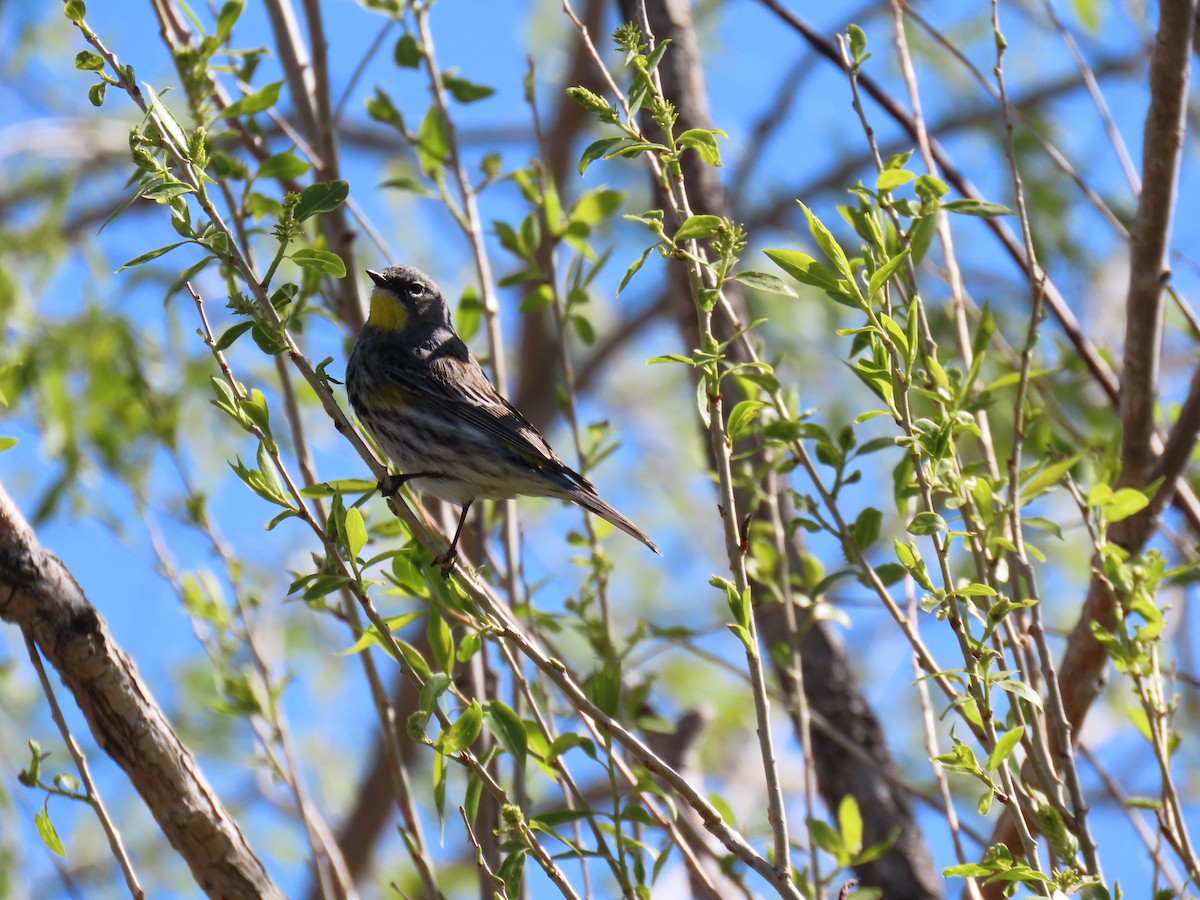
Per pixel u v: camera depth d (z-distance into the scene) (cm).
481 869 701
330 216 1083
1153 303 931
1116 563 814
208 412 1586
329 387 795
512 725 742
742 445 1123
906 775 1692
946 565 719
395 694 1833
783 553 1005
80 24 740
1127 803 836
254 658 1031
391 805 1795
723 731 1886
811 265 762
